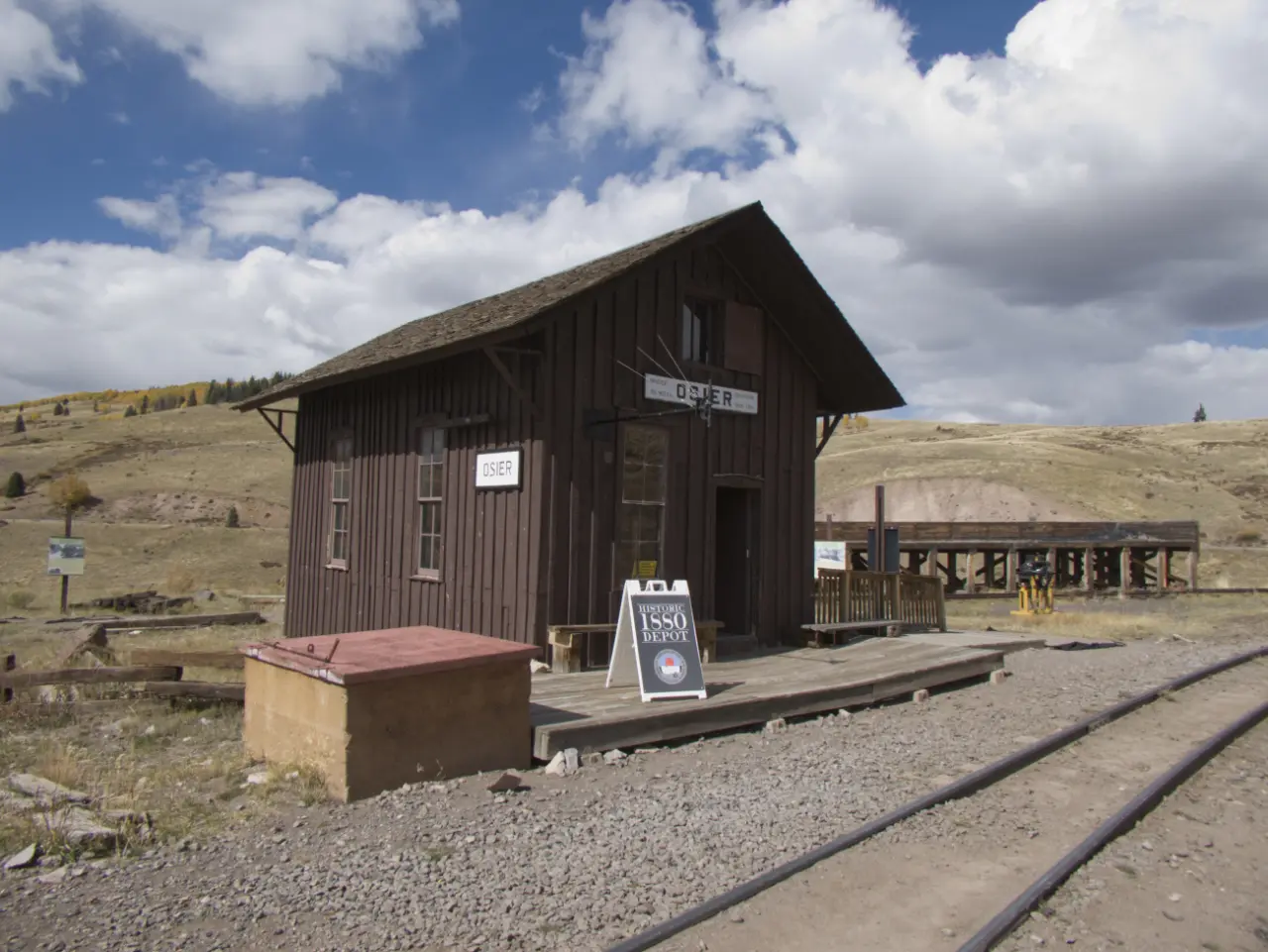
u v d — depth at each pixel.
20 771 6.96
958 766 7.57
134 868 5.06
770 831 5.83
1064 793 6.90
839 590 14.16
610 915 4.51
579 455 10.83
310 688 6.73
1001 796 6.77
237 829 5.73
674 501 11.84
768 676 10.33
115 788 6.48
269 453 102.62
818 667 11.05
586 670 10.48
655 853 5.40
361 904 4.60
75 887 4.80
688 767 7.45
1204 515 56.94
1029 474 64.00
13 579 34.22
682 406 12.03
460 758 6.95
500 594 10.92
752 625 12.95
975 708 10.12
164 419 136.88
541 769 7.34
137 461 95.88
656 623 9.04
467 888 4.84
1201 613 23.23
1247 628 19.36
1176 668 13.13
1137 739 8.69
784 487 13.50
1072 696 10.83
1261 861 5.64
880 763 7.64
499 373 11.21
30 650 13.84
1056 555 31.53
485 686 7.12
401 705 6.61
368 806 6.20
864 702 9.98
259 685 7.38
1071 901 4.88
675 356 12.02
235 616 18.62
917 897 4.88
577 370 10.88
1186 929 4.64
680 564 11.87
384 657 6.86
